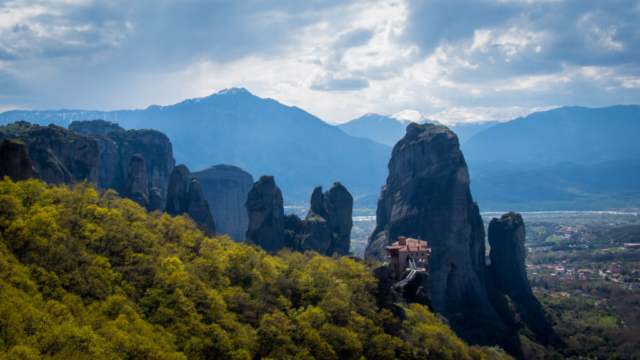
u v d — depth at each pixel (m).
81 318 98.69
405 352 137.38
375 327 139.38
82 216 135.50
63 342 87.56
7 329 86.56
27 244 111.81
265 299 138.00
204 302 122.00
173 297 117.12
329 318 136.88
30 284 100.00
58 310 96.00
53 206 131.75
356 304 146.75
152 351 95.00
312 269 157.75
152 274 124.06
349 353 128.62
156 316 112.50
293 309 138.88
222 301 125.06
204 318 118.69
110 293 112.75
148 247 138.50
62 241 116.62
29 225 116.38
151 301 116.44
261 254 167.50
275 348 120.75
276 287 145.00
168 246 147.50
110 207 154.88
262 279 146.00
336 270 161.50
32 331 88.50
